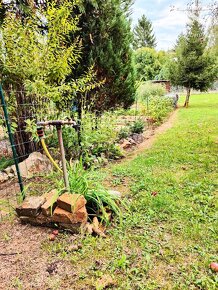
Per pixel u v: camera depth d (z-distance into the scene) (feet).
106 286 5.72
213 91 91.04
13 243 7.36
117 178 12.75
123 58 20.03
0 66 13.16
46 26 14.83
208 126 27.45
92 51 17.52
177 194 10.54
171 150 18.29
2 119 13.12
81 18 16.94
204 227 8.02
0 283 5.86
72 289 5.65
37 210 8.06
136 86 22.65
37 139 12.82
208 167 13.99
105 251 6.95
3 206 9.77
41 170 13.37
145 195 10.48
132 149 19.92
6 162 13.94
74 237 7.52
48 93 13.28
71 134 14.40
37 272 6.19
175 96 53.83
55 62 13.60
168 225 8.21
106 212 8.63
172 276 6.00
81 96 17.16
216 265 6.16
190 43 50.08
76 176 9.09
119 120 21.45
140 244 7.23
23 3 14.87
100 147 16.31
